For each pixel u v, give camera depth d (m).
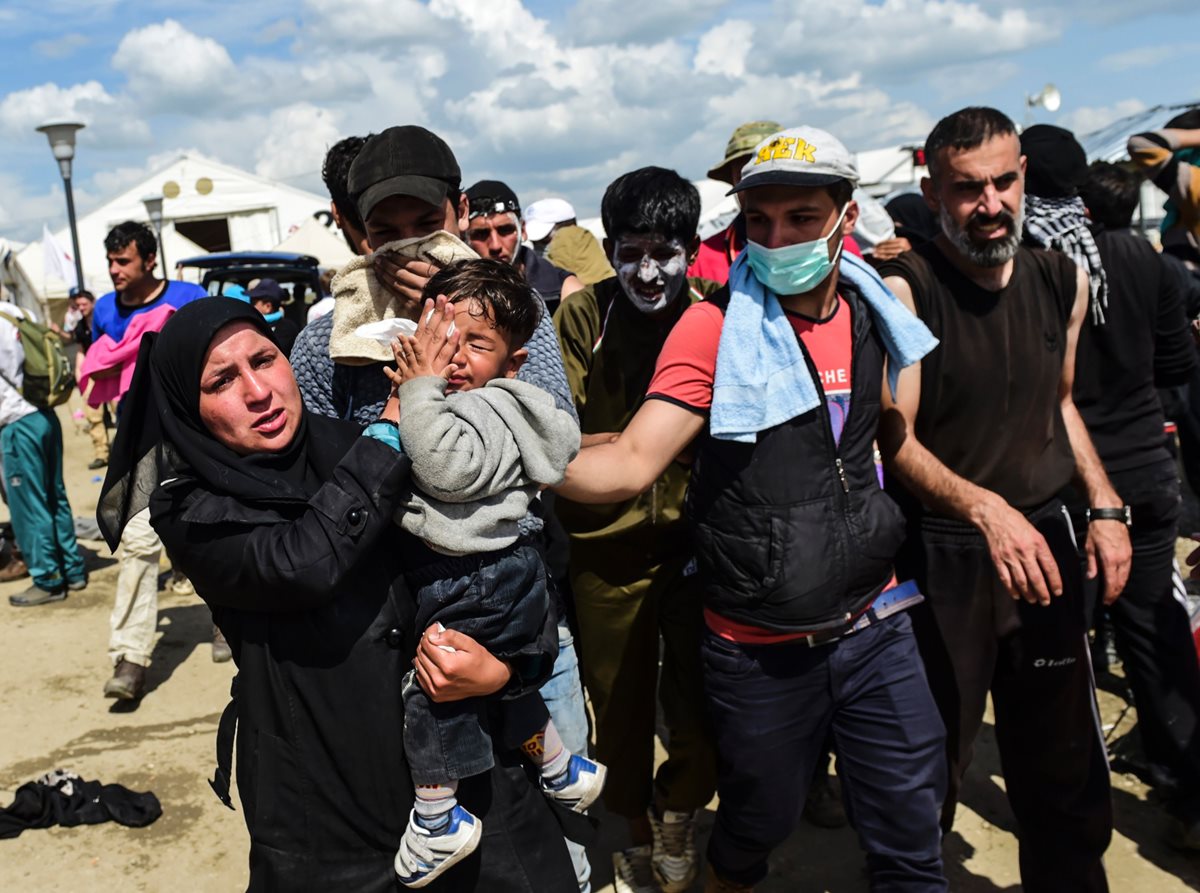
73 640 5.73
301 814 1.79
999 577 2.57
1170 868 3.21
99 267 26.75
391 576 1.79
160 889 3.41
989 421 2.60
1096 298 3.24
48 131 12.30
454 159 2.23
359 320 2.08
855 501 2.37
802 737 2.47
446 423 1.68
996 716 2.79
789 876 3.29
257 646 1.77
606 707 3.08
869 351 2.39
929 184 2.63
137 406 1.81
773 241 2.27
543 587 1.90
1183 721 3.22
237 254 14.23
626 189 2.81
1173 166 4.04
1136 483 3.29
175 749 4.39
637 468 2.37
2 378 6.19
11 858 3.59
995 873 3.22
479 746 1.80
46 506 6.39
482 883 1.87
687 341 2.41
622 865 3.25
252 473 1.73
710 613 2.54
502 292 1.83
